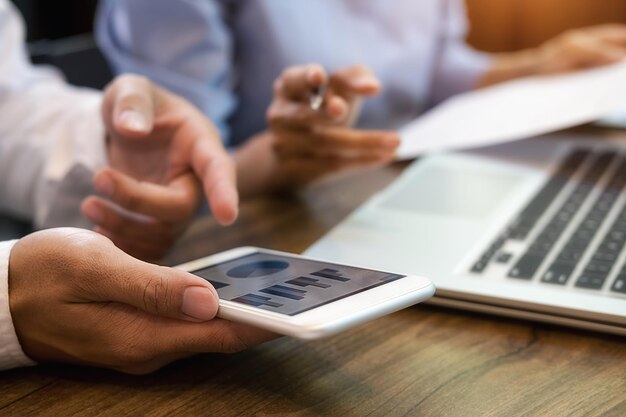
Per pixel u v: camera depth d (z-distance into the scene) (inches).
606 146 30.4
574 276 17.6
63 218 26.4
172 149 21.4
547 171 27.3
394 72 50.5
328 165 27.5
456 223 22.1
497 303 17.0
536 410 13.5
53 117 31.3
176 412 13.8
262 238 23.2
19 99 32.7
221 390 14.6
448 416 13.4
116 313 14.4
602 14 75.7
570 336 16.3
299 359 15.8
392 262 19.4
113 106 22.3
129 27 40.2
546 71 49.1
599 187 24.7
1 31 34.9
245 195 27.9
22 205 31.3
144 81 23.0
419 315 17.7
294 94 27.0
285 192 28.1
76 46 44.4
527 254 19.1
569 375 14.7
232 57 43.4
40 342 15.1
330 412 13.6
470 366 15.2
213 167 19.9
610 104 28.2
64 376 15.4
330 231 22.5
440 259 19.3
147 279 13.8
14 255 15.1
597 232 20.2
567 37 48.6
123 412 13.9
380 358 15.7
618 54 45.9
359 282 14.6
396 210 23.7
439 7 54.8
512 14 79.7
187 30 39.6
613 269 17.7
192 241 23.1
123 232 20.6
